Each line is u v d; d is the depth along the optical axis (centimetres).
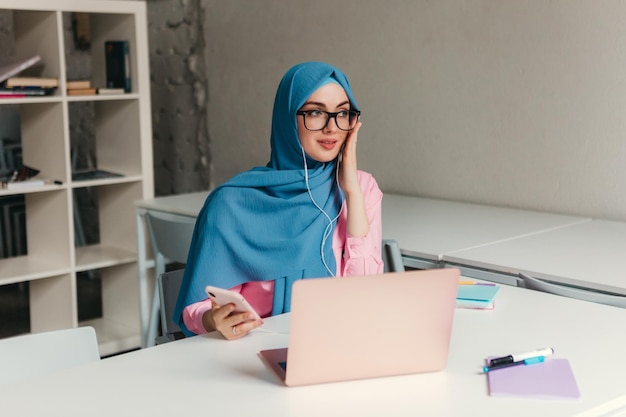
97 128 384
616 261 221
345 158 198
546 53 285
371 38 337
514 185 301
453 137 317
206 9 403
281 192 201
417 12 320
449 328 141
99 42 374
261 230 195
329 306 133
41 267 348
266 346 156
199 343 158
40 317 367
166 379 140
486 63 302
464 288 191
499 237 253
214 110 410
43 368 160
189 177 430
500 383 136
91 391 134
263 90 383
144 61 357
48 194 354
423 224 275
